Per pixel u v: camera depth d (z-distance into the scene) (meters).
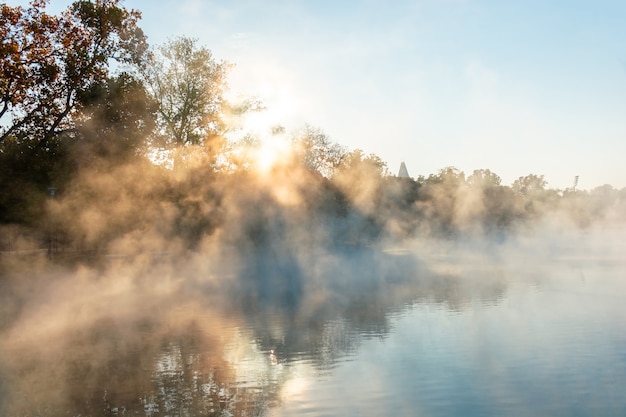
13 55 31.61
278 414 9.84
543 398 10.23
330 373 12.27
